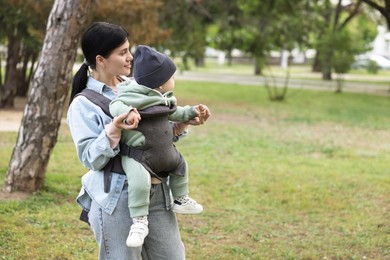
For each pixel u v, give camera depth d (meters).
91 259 6.39
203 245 7.12
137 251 3.93
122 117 3.57
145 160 3.80
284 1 26.47
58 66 8.36
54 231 7.23
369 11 42.00
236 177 10.92
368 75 55.62
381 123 20.25
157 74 3.79
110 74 3.98
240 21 26.73
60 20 8.25
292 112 22.83
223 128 17.64
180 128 4.19
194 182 10.39
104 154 3.69
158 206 3.97
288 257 6.78
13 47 19.27
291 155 13.71
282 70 57.94
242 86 35.69
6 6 16.12
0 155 11.59
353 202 9.42
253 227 7.94
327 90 34.72
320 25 30.69
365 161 13.22
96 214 3.89
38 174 8.70
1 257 6.26
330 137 16.78
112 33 3.91
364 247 7.24
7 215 7.63
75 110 3.88
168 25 22.67
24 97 23.16
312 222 8.32
